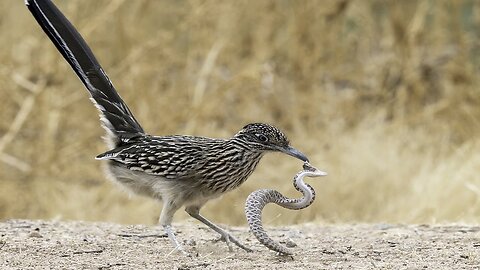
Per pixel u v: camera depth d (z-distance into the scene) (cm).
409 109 1773
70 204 1447
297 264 790
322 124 1691
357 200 1338
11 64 1692
